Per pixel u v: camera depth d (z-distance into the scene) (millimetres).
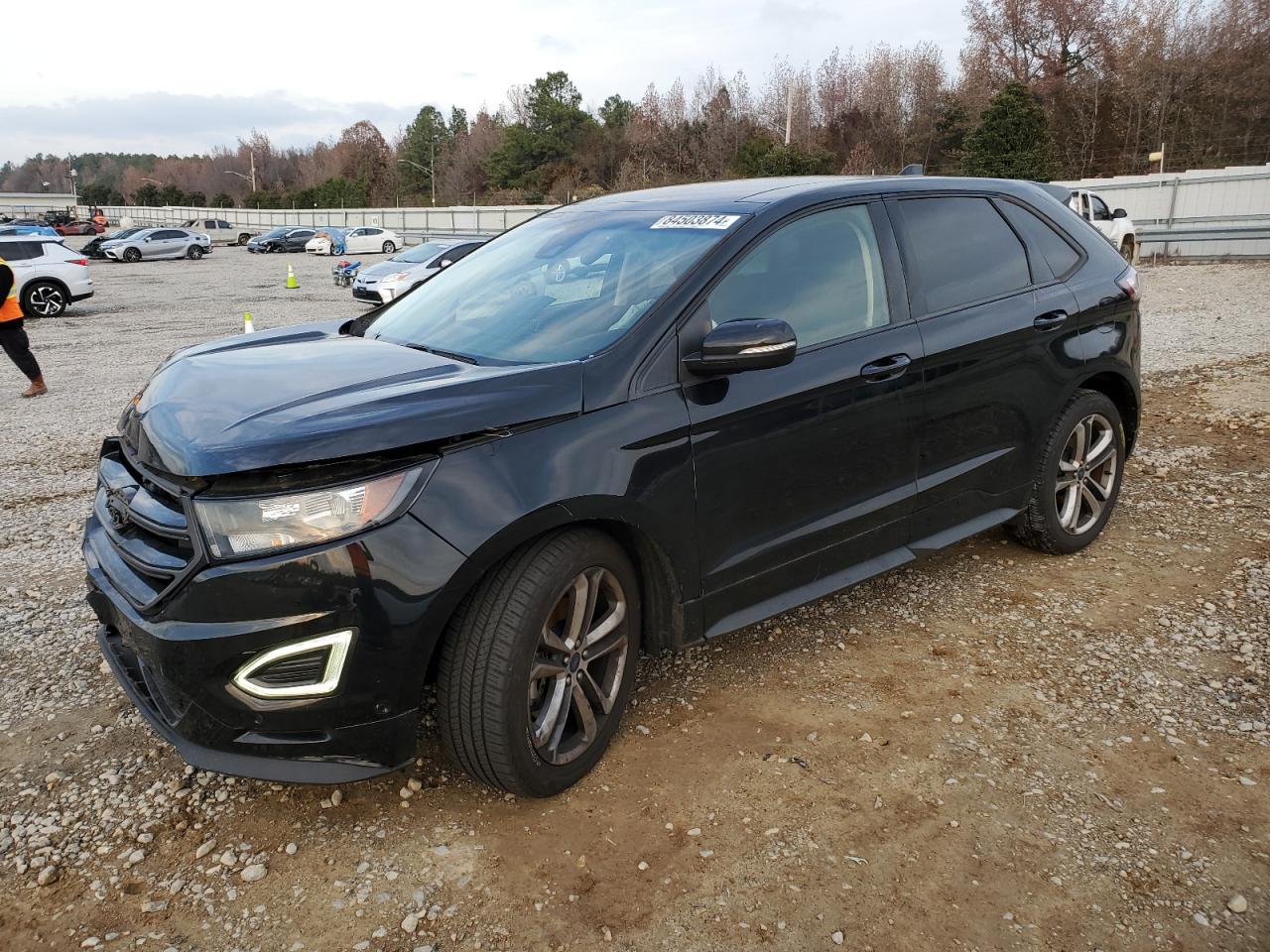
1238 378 8438
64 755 3049
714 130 66500
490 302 3412
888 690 3363
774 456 3105
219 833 2666
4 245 18219
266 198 101312
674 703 3303
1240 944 2240
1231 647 3621
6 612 4160
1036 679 3426
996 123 34156
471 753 2604
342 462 2320
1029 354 3994
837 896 2393
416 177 107188
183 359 3170
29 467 6840
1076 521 4480
